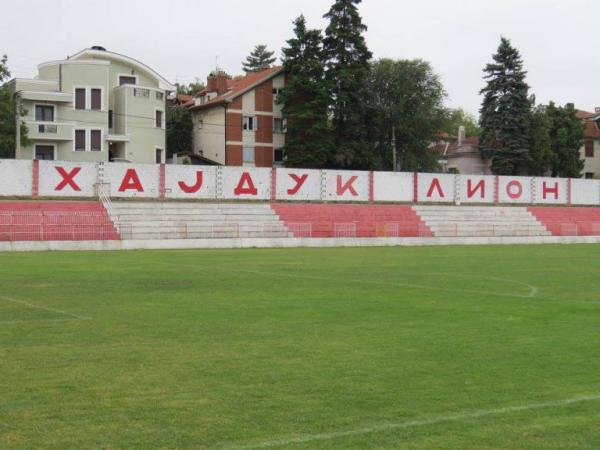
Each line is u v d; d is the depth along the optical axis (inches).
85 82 2672.2
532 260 1353.3
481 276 1010.1
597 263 1284.4
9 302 682.2
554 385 379.6
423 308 667.4
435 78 3211.1
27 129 2500.0
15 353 447.5
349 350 464.8
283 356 444.5
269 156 3051.2
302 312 632.4
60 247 1512.1
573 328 559.8
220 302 693.9
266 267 1117.1
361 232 1909.4
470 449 281.9
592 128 3791.8
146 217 1758.1
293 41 2842.0
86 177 1887.3
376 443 287.1
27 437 290.4
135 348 465.4
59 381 377.7
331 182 2185.0
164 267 1088.2
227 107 2972.4
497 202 2431.1
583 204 2591.0
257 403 340.2
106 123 2696.9
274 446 282.4
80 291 772.6
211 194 2027.6
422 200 2315.5
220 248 1646.2
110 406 333.1
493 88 3152.1
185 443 285.1
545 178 2513.5
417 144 3218.5
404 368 415.2
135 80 2832.2
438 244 1934.1
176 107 3408.0
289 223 1840.6
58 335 510.3
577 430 306.2
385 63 3154.5
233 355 446.0
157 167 1961.1
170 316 601.9
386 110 3107.8
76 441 286.0
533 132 3198.8
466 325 569.9
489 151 3228.3
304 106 2785.4
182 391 359.9
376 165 2930.6
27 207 1699.1
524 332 539.5
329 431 301.1
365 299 729.6
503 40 3154.5
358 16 2876.5
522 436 297.7
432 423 313.1
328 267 1135.6
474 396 356.5
